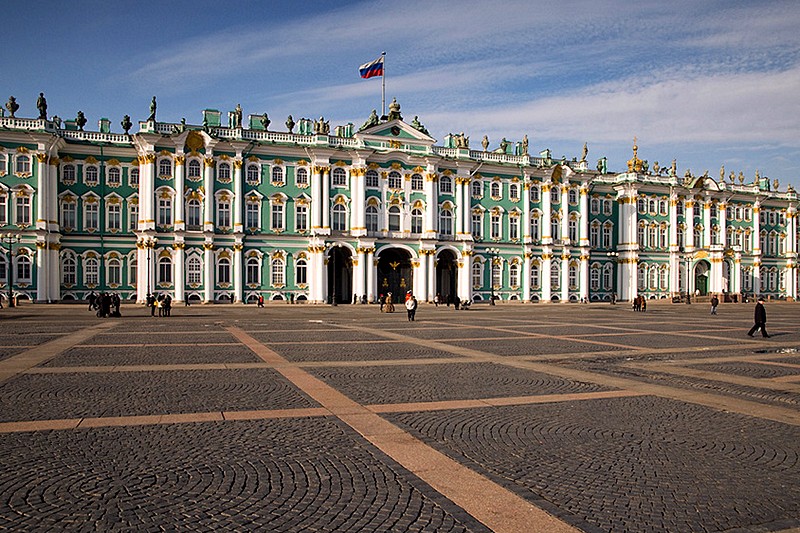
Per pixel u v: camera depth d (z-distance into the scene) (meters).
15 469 10.07
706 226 106.25
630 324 44.69
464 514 8.48
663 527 8.15
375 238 82.25
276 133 79.56
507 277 91.69
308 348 26.66
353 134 83.00
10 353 24.03
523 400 15.91
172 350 25.39
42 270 71.75
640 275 100.94
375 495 9.13
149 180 73.94
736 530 8.10
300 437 12.15
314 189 80.56
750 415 14.46
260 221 79.00
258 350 25.70
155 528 7.94
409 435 12.38
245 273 78.25
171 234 74.62
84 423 13.02
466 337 32.78
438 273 89.75
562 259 94.25
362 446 11.59
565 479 9.92
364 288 81.81
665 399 16.23
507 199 91.75
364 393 16.53
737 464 10.79
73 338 30.11
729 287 107.31
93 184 76.00
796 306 88.75
